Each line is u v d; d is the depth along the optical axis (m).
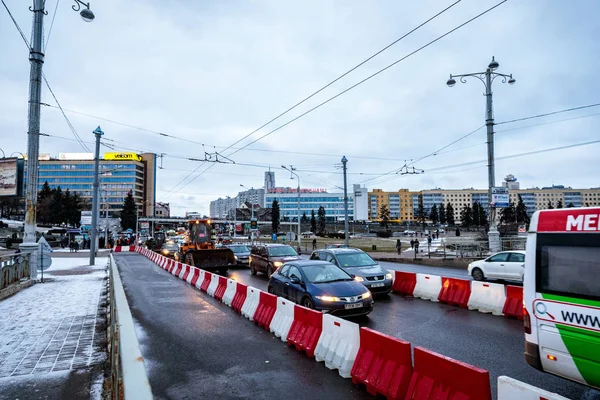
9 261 12.51
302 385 5.05
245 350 6.58
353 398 4.64
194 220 21.17
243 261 22.59
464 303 10.02
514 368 5.51
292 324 7.05
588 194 160.12
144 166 138.75
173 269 19.64
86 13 13.05
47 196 96.00
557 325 4.40
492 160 21.11
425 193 177.38
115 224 62.38
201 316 9.34
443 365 3.92
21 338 7.25
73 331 7.76
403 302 10.82
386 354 4.75
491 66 20.70
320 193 142.50
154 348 6.78
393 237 82.56
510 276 14.34
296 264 9.98
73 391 4.86
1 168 22.58
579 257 4.29
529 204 162.75
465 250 26.50
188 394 4.81
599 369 3.93
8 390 4.90
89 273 19.09
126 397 2.25
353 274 11.48
